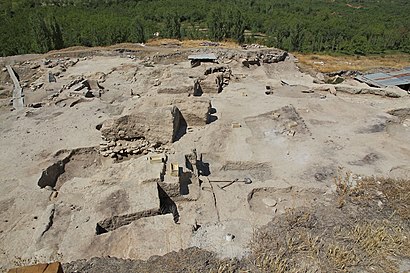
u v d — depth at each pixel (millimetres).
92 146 14055
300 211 9719
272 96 19750
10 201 10734
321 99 19203
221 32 35469
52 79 22188
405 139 15070
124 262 7633
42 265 5523
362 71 30406
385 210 9797
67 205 10227
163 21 42875
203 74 21375
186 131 15219
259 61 27578
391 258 7941
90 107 18094
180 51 28750
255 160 13273
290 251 8055
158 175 10727
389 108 18109
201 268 7355
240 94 20062
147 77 22922
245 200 11148
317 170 12602
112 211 9523
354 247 8195
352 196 10586
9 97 20812
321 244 8281
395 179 11602
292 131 15258
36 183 11664
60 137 14914
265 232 8852
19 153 13680
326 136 15039
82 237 8812
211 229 9391
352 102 18922
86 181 11414
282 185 11734
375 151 13812
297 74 27172
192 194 10992
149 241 8430
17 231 9531
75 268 7469
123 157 13977
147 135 13969
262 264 7664
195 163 12500
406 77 25125
